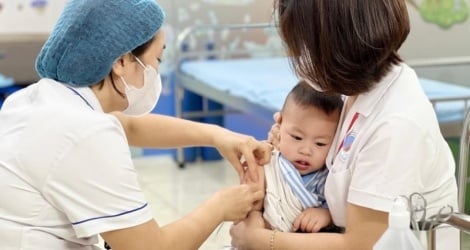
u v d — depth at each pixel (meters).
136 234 1.24
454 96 2.96
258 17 4.69
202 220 1.35
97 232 1.22
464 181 1.39
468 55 4.49
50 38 1.35
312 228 1.39
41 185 1.24
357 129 1.30
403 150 1.21
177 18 4.64
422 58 4.43
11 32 4.48
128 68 1.36
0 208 1.26
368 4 1.18
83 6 1.31
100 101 1.38
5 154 1.26
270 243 1.37
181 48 4.65
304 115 1.42
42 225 1.26
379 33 1.18
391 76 1.27
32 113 1.27
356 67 1.21
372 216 1.23
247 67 4.40
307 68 1.23
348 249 1.27
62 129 1.23
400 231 1.02
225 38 4.78
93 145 1.22
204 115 4.79
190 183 4.27
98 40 1.30
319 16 1.18
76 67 1.31
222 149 1.57
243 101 3.69
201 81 4.24
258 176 1.47
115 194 1.23
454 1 4.42
